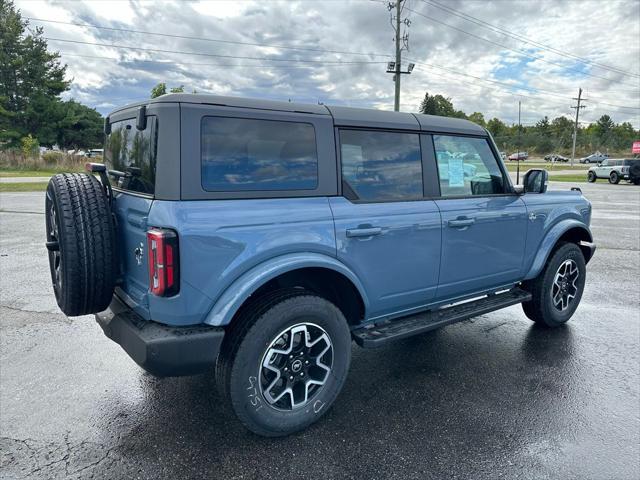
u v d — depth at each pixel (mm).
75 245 2584
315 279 3129
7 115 43594
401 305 3395
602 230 11188
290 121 2789
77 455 2607
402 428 2898
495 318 5039
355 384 3486
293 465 2537
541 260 4281
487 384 3486
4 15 44469
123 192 2883
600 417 3041
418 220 3293
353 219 2961
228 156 2553
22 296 5512
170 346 2412
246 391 2604
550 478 2447
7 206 14000
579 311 5238
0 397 3225
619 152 86812
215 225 2443
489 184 3963
